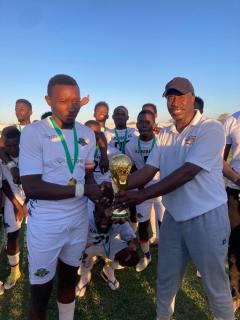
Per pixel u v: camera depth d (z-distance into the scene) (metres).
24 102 5.35
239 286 3.55
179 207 2.70
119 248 3.96
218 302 2.77
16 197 4.08
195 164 2.52
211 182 2.64
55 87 2.51
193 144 2.61
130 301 3.94
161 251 2.94
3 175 4.00
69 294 2.93
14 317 3.63
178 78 2.58
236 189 3.51
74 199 2.65
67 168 2.60
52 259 2.65
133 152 5.25
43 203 2.59
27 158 2.51
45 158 2.54
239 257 3.52
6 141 3.77
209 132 2.55
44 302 2.75
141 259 4.76
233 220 3.54
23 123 5.40
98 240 3.85
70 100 2.51
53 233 2.59
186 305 3.81
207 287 2.75
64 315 2.99
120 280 4.42
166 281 2.94
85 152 2.71
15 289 4.18
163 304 3.01
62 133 2.60
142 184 2.94
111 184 2.69
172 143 2.76
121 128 6.09
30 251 2.65
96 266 4.76
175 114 2.63
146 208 4.68
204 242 2.64
